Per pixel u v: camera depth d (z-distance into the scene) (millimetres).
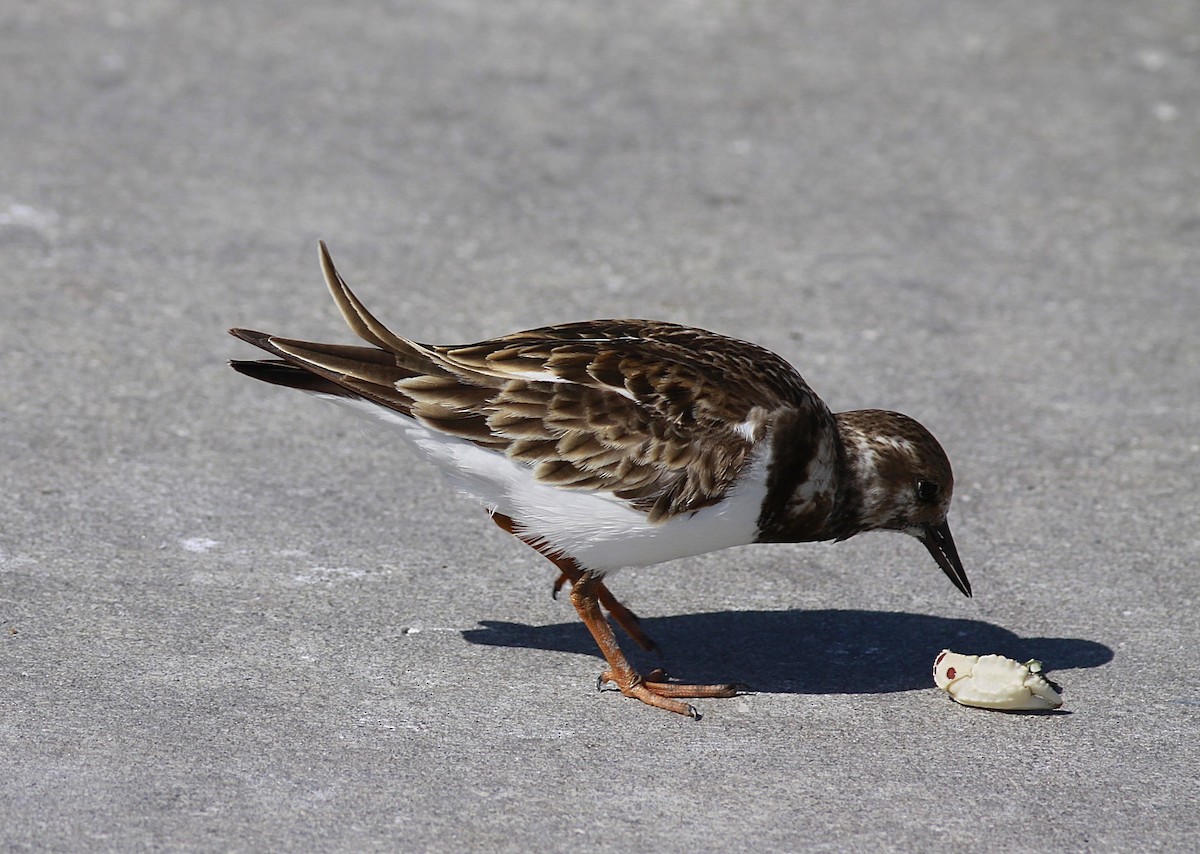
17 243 15484
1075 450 12734
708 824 7754
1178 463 12531
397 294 15031
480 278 15484
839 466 9414
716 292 15453
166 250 15617
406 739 8477
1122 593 10570
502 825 7668
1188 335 14938
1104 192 18062
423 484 11859
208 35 21156
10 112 18438
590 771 8242
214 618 9742
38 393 12781
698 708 9039
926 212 17469
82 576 10141
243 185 17156
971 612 10352
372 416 9016
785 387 9141
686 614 10320
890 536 11422
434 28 21828
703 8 22891
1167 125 19766
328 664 9289
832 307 15266
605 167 18156
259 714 8633
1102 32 22453
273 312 14547
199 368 13477
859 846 7605
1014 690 8914
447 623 9930
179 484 11547
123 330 14016
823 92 20391
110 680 8898
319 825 7586
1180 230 17250
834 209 17438
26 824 7441
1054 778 8312
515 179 17734
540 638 9828
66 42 20625
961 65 21312
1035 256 16547
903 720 8945
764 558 11102
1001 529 11469
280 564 10523
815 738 8711
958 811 7957
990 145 19125
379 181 17469
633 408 8797
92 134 18078
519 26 22047
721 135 19109
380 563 10633
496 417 8781
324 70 20250
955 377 13992
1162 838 7754
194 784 7875
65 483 11406
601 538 8984
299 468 11961
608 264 15945
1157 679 9445
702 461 8820
